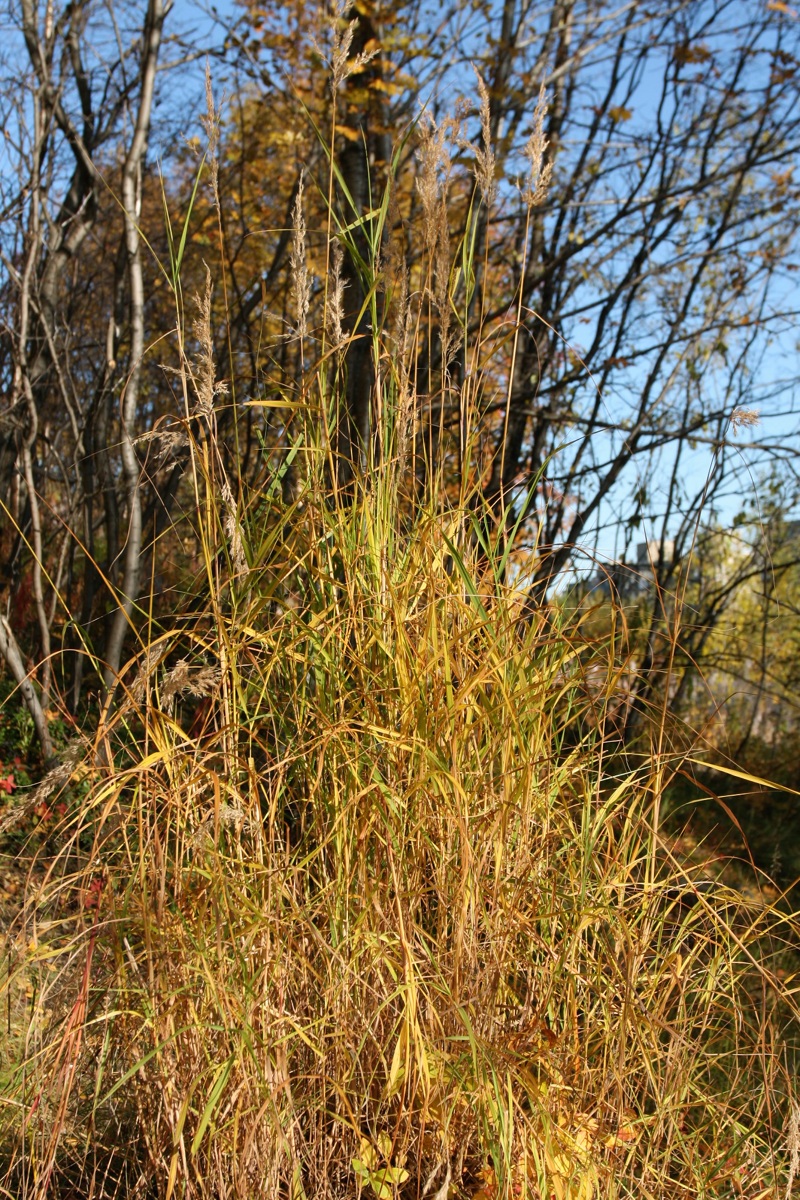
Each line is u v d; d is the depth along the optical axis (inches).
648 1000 58.4
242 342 176.6
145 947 51.3
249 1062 49.0
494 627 56.9
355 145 138.7
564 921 55.8
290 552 56.4
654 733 62.3
